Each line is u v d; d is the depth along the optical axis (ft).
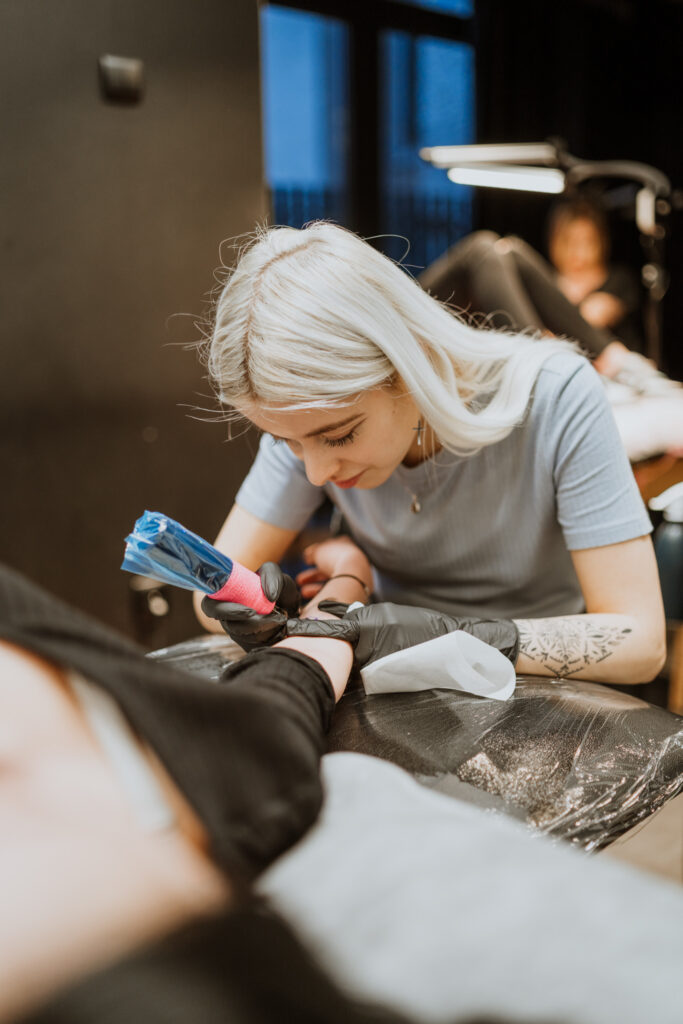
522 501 3.21
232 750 1.28
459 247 6.37
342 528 4.04
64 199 4.71
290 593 2.66
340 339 2.51
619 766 2.02
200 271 5.31
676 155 14.84
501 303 5.97
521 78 13.94
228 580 2.43
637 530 2.98
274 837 1.24
